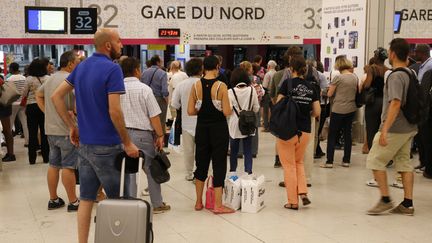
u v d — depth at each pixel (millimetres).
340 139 9539
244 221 5336
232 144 6730
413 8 14617
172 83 10203
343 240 4754
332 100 7848
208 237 4852
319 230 5039
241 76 6609
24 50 14523
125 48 14797
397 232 4977
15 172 7898
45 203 6121
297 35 13789
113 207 3467
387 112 5262
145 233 3463
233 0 13227
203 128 5539
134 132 5191
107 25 12414
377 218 5418
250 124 6441
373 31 9438
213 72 5527
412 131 5281
